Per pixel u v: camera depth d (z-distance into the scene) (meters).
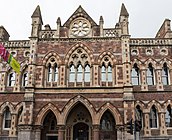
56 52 38.25
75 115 37.28
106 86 36.16
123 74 36.38
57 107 35.34
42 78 36.91
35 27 39.31
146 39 40.03
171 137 35.44
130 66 37.09
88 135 36.97
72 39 38.72
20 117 36.25
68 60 37.91
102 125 36.91
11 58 32.22
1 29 41.72
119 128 34.16
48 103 35.56
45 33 39.56
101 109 35.00
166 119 36.44
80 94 35.78
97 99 35.44
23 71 39.66
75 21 40.22
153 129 35.88
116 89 35.75
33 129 34.69
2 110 37.72
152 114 36.84
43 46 38.62
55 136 36.97
